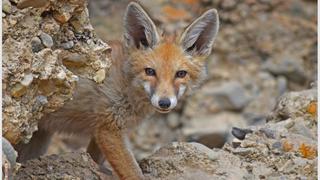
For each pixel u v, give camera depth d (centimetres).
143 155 2003
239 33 2258
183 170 1107
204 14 1223
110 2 2253
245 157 1158
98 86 1163
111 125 1175
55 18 938
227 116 2102
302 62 2236
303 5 2308
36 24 912
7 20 881
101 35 2153
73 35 975
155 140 2044
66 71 936
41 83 912
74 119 1187
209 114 2098
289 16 2298
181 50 1217
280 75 2222
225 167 1117
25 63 880
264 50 2248
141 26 1218
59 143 1842
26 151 1238
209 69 2191
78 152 1130
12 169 850
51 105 944
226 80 2178
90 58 979
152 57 1192
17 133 884
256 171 1110
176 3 2236
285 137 1213
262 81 2200
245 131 1258
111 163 1164
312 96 1337
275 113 1366
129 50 1208
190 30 1220
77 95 1162
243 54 2244
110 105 1173
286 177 1083
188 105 2098
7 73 859
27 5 902
